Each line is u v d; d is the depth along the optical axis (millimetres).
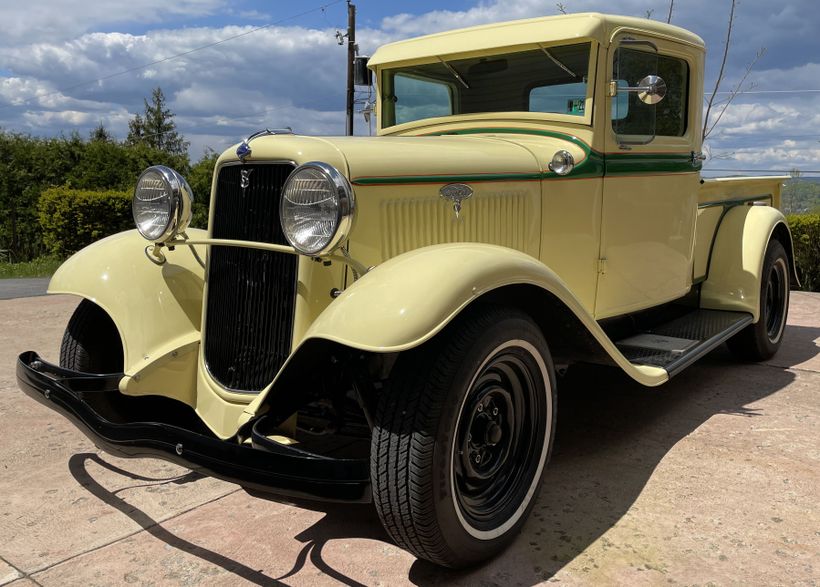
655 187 3836
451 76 3775
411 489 2018
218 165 2705
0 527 2588
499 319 2244
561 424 3592
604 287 3594
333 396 2547
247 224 2578
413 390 2061
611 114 3449
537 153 3244
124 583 2221
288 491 2027
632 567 2260
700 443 3299
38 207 14398
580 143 3381
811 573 2207
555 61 3416
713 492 2781
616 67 3416
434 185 2732
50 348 5340
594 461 3113
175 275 3041
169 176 2768
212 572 2283
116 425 2412
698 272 4523
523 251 3150
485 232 2959
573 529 2512
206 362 2781
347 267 2506
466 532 2168
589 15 3314
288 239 2260
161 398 3119
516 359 2373
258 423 2307
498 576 2229
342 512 2705
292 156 2430
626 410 3801
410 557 2367
